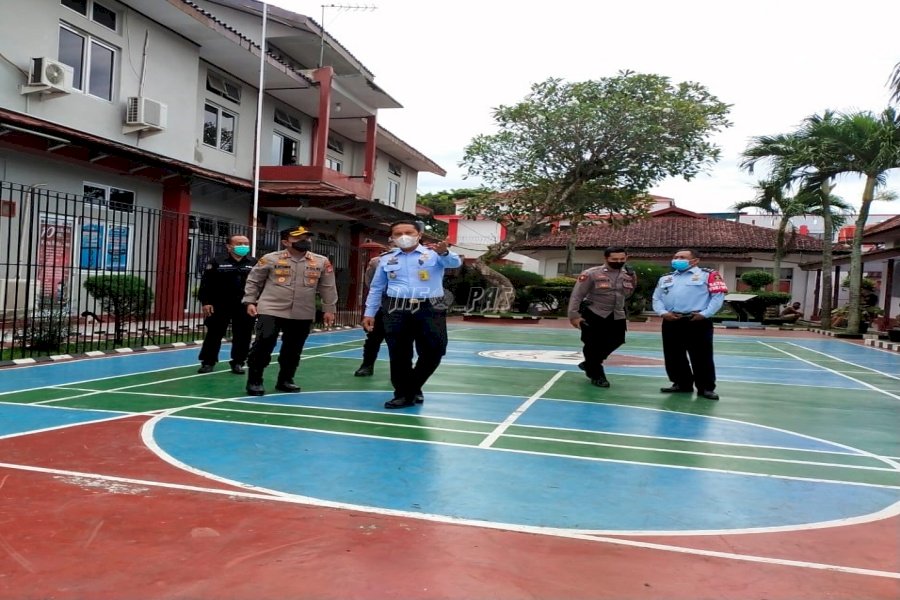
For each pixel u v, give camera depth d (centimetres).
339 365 964
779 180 2133
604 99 2148
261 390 694
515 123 2286
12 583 257
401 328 636
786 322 2695
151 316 1408
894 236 2248
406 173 3188
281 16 1991
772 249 3159
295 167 1958
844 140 1930
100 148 1243
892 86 1123
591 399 739
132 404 622
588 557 296
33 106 1245
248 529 318
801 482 428
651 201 2489
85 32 1355
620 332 823
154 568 273
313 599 250
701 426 607
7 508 339
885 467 473
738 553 305
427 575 273
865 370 1133
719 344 1650
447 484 400
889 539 327
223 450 464
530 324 2234
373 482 400
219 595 251
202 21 1538
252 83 1961
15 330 924
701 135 2178
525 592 260
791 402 763
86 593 250
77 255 1362
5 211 1218
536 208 2464
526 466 446
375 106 2350
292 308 695
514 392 773
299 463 437
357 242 2464
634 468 451
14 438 482
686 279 775
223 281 827
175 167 1437
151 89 1524
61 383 731
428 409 646
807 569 288
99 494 364
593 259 3522
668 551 305
